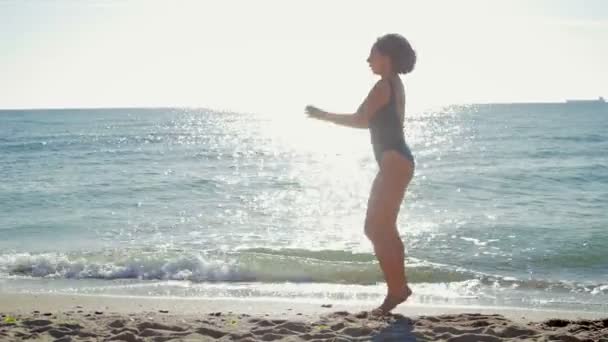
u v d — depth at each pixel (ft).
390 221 15.89
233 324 17.24
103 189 65.26
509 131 175.83
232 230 43.29
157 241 39.19
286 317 18.84
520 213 48.39
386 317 16.87
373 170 87.51
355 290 26.84
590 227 41.65
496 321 16.97
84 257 32.63
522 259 33.55
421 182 68.39
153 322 17.25
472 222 44.34
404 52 15.53
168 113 540.52
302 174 81.76
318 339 15.29
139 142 152.15
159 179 74.38
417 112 454.40
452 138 152.97
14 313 20.31
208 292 26.48
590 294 26.50
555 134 153.28
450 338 15.08
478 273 29.94
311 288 27.35
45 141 152.46
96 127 244.01
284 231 42.83
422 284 28.48
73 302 23.75
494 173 75.92
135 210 52.26
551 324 17.61
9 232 42.60
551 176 72.28
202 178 75.82
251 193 63.16
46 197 59.72
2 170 86.63
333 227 44.34
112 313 20.12
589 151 105.19
